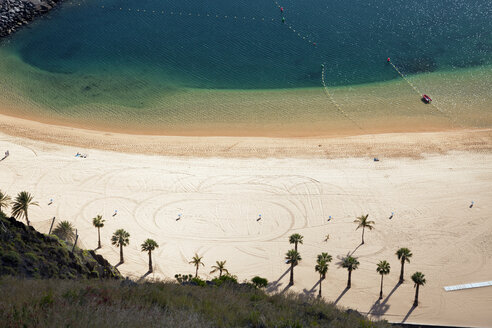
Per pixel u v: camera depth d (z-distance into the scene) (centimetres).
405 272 7331
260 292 4331
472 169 9350
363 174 9300
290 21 14200
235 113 11294
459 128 10650
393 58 12850
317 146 10156
